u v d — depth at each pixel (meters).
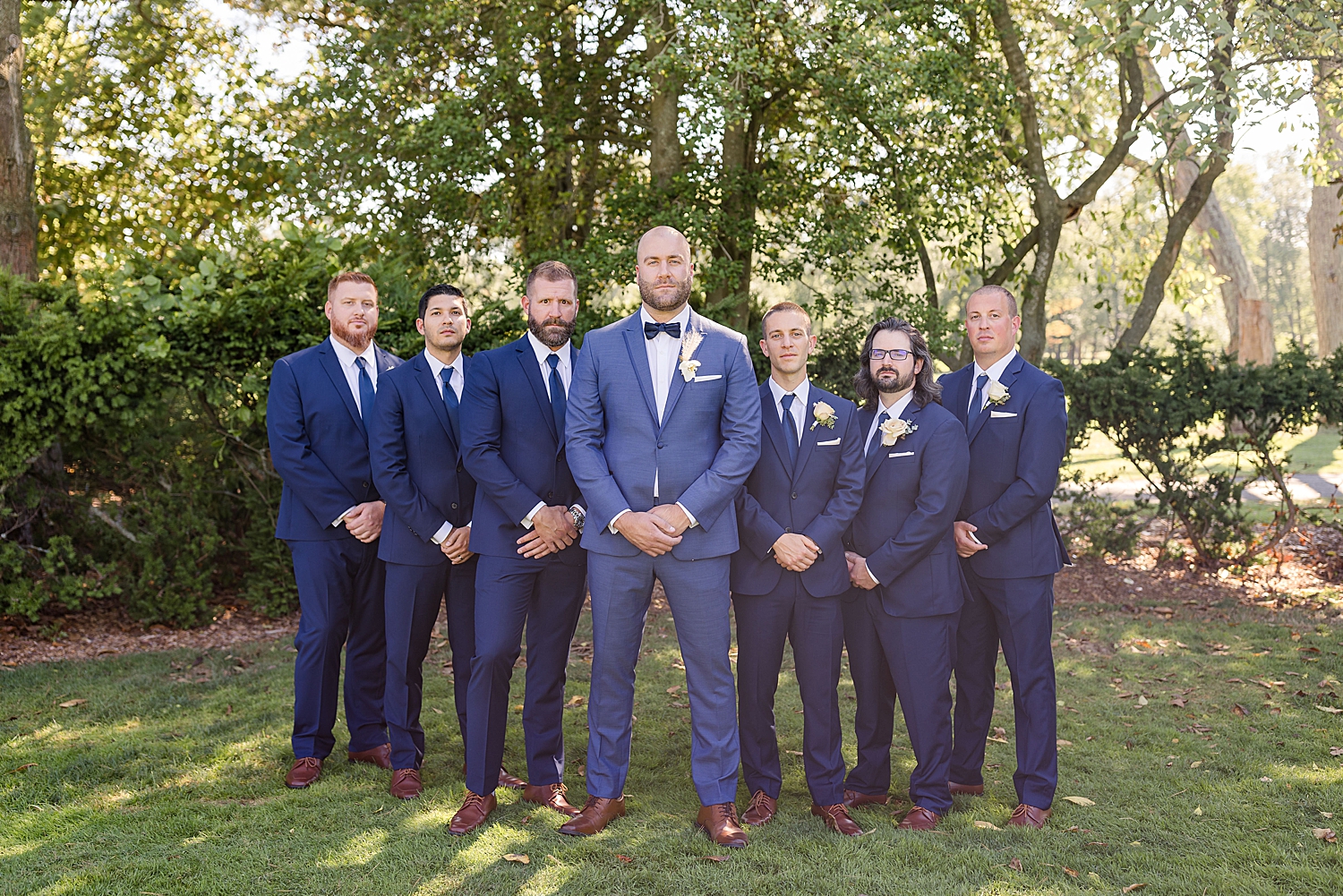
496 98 8.08
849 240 8.23
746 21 7.20
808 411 3.42
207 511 6.38
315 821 3.32
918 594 3.35
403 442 3.66
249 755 3.96
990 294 3.52
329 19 9.51
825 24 7.40
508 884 2.86
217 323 5.77
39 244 9.45
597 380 3.29
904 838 3.17
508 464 3.49
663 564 3.20
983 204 8.88
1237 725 4.40
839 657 3.39
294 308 5.95
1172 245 9.31
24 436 5.62
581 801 3.53
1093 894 2.80
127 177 9.77
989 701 3.67
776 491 3.39
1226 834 3.24
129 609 6.08
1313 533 8.69
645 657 5.62
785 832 3.24
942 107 7.92
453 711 4.59
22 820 3.32
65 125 9.61
